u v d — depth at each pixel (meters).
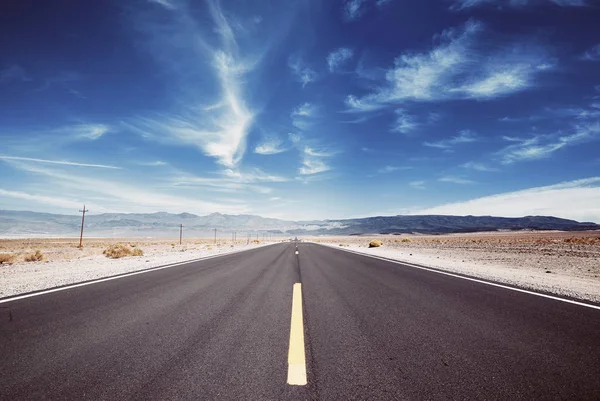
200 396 2.26
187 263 13.32
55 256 21.19
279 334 3.71
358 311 4.84
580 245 25.39
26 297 5.92
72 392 2.33
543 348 3.26
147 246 43.09
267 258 16.19
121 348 3.25
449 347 3.29
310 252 22.11
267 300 5.66
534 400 2.22
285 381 2.50
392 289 6.83
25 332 3.79
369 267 11.55
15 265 13.42
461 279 8.38
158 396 2.26
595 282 8.39
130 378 2.56
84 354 3.09
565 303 5.41
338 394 2.29
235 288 6.94
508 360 2.95
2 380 2.53
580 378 2.57
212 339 3.53
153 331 3.84
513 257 18.06
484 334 3.72
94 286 7.21
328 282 7.84
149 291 6.57
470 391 2.34
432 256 18.88
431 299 5.75
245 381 2.50
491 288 6.95
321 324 4.12
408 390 2.35
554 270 11.98
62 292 6.45
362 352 3.13
